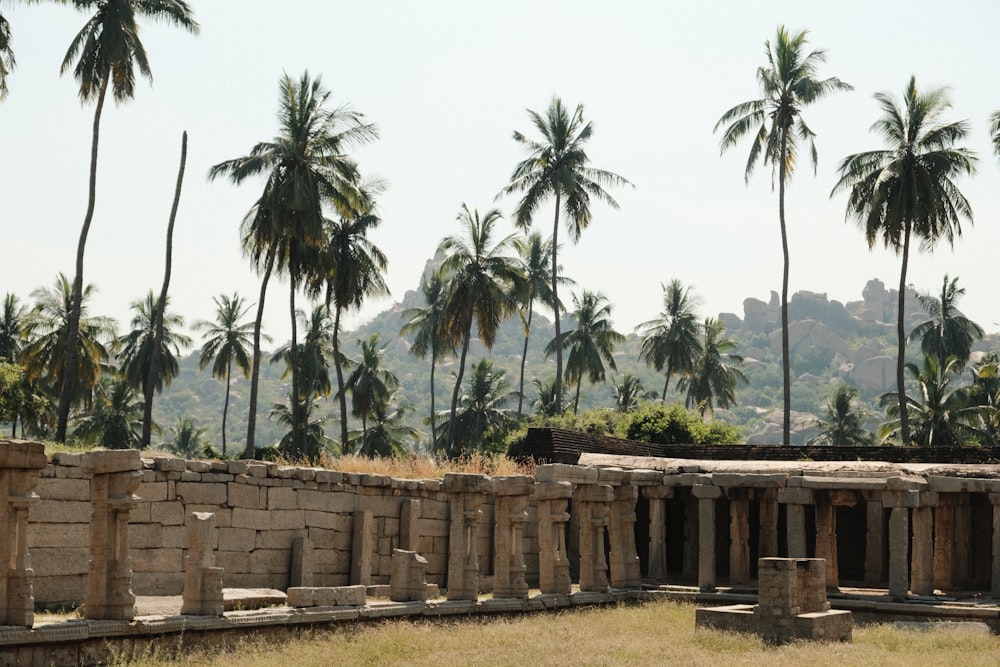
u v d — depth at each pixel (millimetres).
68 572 20812
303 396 75312
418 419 165000
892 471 29250
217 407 192750
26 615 15672
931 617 26672
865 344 192375
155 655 16891
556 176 56344
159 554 22672
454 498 24750
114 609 17094
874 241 48625
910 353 185000
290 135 44906
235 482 24469
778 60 52062
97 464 17469
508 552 25719
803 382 181375
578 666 18016
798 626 22047
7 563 15766
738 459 40281
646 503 38125
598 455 33875
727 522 38125
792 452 39469
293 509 25938
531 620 24172
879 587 32344
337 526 27266
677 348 82812
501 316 58781
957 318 79188
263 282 45906
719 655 19734
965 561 32344
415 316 78375
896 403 75312
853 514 37406
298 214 44094
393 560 23500
